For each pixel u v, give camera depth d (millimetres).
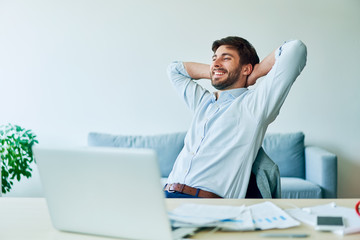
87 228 1173
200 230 1194
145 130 4047
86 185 1126
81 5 3988
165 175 3756
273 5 3973
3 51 4008
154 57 4012
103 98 4027
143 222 1089
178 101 4035
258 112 1875
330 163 3408
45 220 1320
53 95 4023
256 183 1942
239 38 2090
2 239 1154
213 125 1954
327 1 3967
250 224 1193
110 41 4008
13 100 4023
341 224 1171
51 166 1160
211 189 1852
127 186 1072
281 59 1795
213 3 3979
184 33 3996
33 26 3998
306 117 4020
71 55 4008
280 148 3760
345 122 4016
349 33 3977
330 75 3998
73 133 4031
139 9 3990
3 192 3584
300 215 1307
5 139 3590
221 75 2076
